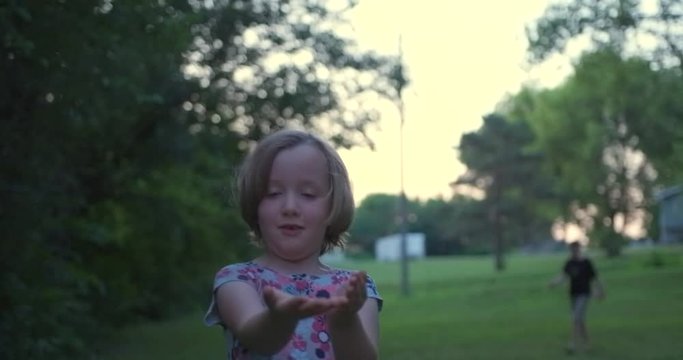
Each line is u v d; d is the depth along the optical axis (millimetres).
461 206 77000
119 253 23422
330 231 2834
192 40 12594
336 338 2326
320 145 2801
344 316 2264
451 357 16750
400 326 25375
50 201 12336
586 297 17172
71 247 17312
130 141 16875
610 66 25875
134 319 27234
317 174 2746
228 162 19938
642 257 65750
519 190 73250
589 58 24922
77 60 10086
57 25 9703
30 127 11031
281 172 2732
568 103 61875
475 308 33406
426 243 110625
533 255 100125
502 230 74188
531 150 71125
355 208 2854
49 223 12805
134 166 17984
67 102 10703
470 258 104312
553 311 30266
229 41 17734
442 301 38125
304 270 2754
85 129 12312
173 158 18234
